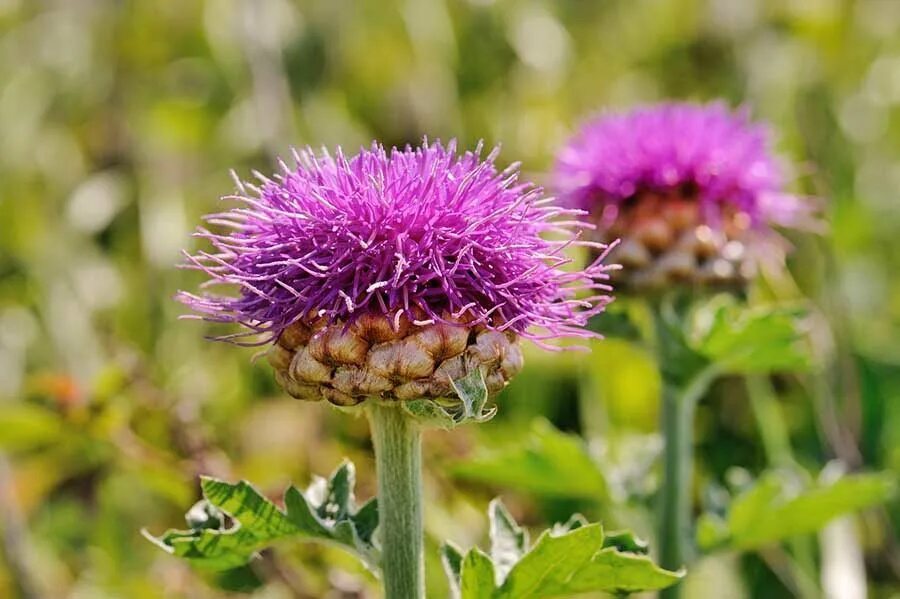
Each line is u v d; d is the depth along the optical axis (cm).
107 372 52
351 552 41
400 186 39
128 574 57
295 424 56
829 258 62
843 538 55
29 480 59
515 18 86
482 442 59
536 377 65
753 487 48
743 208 48
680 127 48
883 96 83
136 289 74
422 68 82
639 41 91
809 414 64
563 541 40
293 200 40
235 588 49
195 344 70
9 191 77
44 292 72
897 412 66
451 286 39
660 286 48
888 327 71
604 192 48
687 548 49
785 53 76
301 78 82
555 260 40
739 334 47
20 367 67
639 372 65
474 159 41
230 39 84
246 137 79
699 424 66
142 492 61
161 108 82
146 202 76
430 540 54
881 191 81
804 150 68
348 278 39
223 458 53
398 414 40
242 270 40
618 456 58
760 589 58
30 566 55
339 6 86
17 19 86
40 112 83
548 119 78
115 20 88
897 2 84
